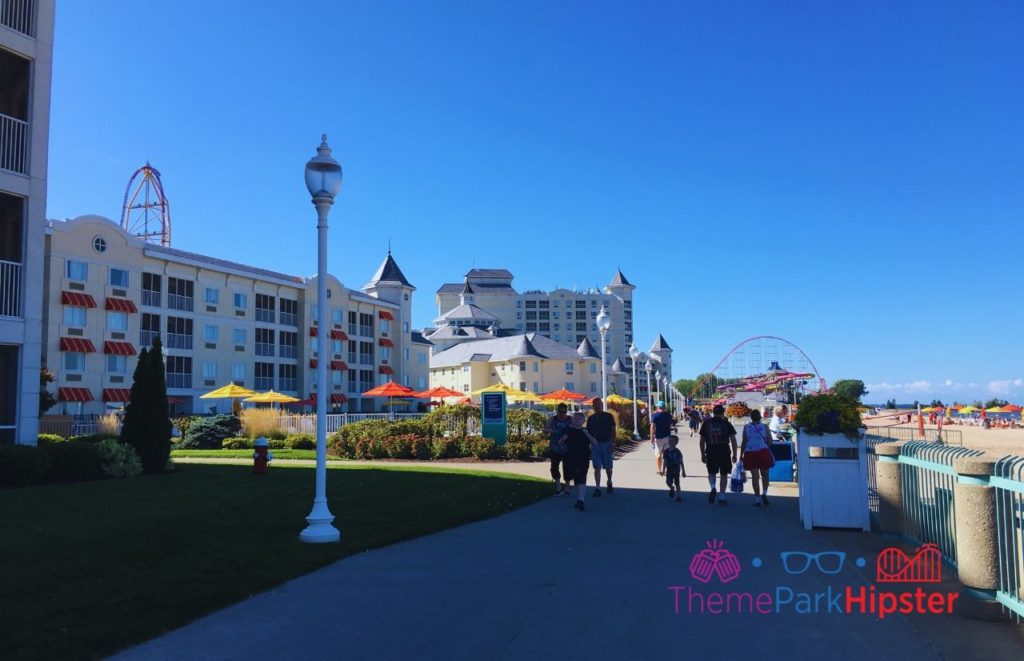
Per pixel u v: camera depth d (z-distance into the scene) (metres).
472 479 16.75
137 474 17.36
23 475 14.54
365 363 78.19
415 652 5.39
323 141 10.46
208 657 5.29
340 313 73.56
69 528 9.46
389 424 26.38
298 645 5.54
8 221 16.69
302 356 67.81
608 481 15.31
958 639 5.65
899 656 5.29
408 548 9.23
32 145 16.72
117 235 51.03
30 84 16.89
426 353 91.12
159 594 6.58
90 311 48.81
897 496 9.65
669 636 5.75
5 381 16.30
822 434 10.59
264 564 7.89
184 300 56.72
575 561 8.45
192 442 33.69
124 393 50.12
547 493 15.01
